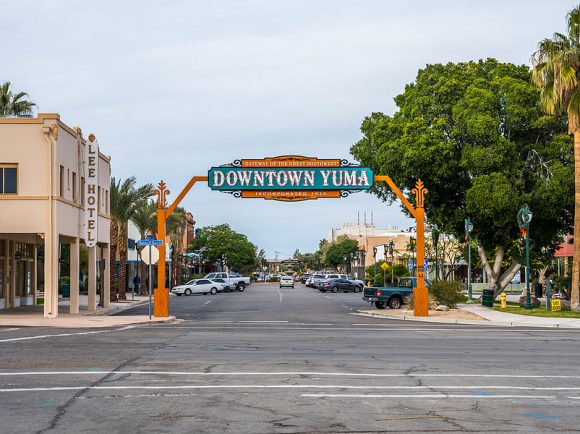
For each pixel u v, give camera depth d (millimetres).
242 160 34594
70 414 10086
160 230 34125
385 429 9164
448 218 47469
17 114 48531
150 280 31641
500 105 44094
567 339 22266
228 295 68375
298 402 11000
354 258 146750
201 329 26109
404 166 44031
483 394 11805
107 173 43625
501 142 42125
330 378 13461
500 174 41500
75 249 35625
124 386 12469
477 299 50469
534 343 20781
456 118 43281
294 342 20625
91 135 36781
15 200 32000
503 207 41344
